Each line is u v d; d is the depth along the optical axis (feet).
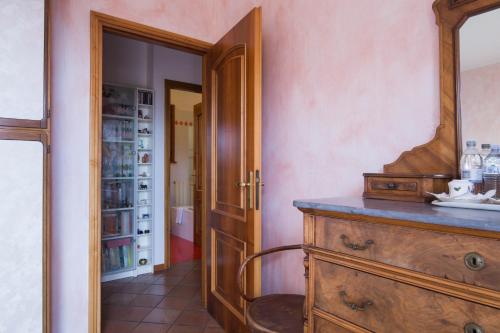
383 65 4.82
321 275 3.52
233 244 6.77
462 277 2.37
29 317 4.90
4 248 4.74
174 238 16.80
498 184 3.43
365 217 3.04
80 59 6.46
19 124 4.90
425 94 4.29
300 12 6.34
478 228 2.21
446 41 4.03
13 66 4.87
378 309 2.94
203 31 8.11
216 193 7.63
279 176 6.89
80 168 6.45
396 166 4.47
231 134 6.82
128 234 10.87
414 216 2.58
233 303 6.74
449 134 3.96
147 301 8.76
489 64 3.68
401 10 4.59
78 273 6.39
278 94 6.92
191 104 19.30
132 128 11.05
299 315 4.56
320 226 3.55
